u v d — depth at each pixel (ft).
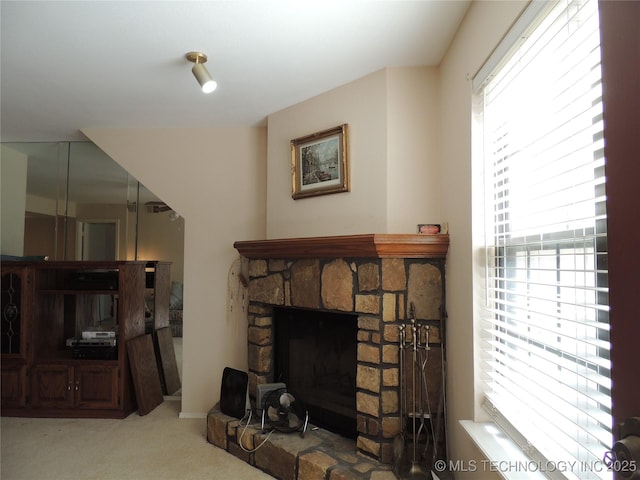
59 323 11.35
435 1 5.36
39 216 12.00
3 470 7.38
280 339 8.90
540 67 4.01
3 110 9.38
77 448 8.30
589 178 3.28
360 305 6.72
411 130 7.01
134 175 10.70
